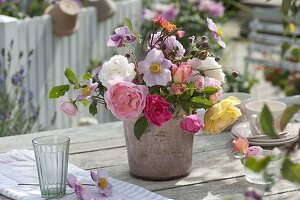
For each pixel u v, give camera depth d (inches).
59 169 75.5
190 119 76.3
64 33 192.9
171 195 77.5
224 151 93.3
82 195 74.0
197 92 78.4
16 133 160.7
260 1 352.5
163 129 79.0
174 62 79.5
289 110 56.1
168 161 80.8
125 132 81.7
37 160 75.4
